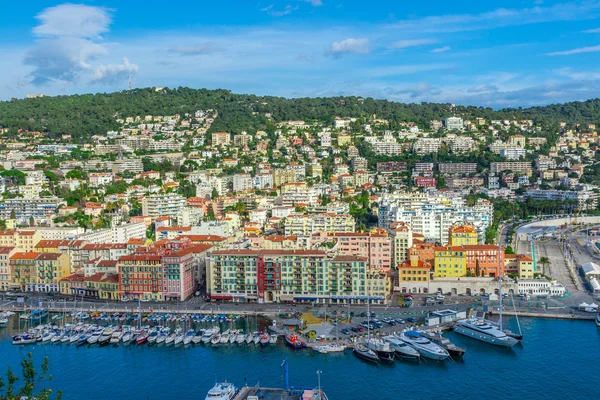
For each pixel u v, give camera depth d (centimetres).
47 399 16688
